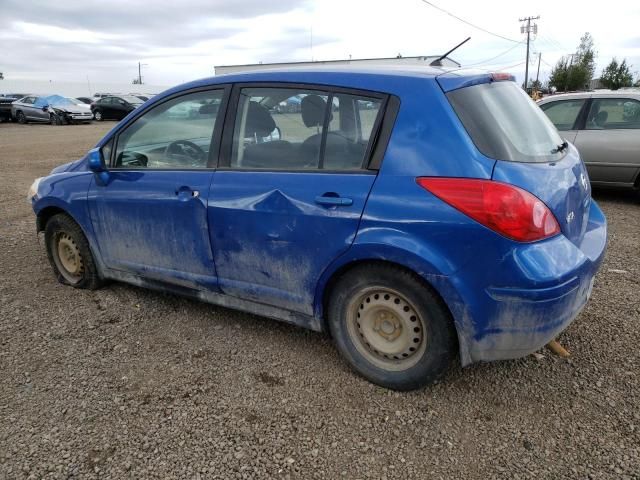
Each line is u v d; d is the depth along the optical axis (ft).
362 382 9.25
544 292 7.34
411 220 7.80
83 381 9.38
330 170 8.71
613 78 185.88
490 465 7.29
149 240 11.19
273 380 9.38
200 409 8.57
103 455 7.54
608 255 16.03
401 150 8.05
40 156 44.34
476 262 7.50
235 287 10.14
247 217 9.41
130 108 100.99
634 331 10.91
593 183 23.82
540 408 8.48
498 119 8.23
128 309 12.34
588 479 6.98
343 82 8.82
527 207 7.34
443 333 8.16
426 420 8.25
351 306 9.01
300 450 7.63
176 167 10.69
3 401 8.80
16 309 12.40
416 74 8.46
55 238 13.57
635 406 8.45
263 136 9.53
